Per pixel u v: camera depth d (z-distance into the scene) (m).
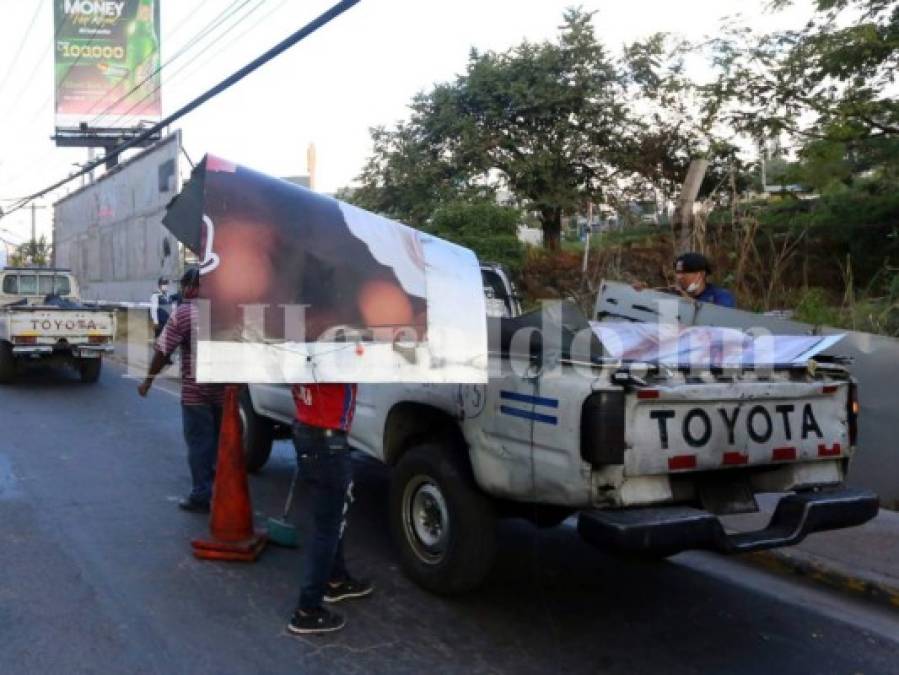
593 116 20.11
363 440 5.40
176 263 20.08
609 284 6.49
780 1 13.36
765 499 6.29
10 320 13.12
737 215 11.05
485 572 4.52
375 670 3.86
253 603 4.59
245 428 7.28
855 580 4.98
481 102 20.34
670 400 3.91
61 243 36.06
